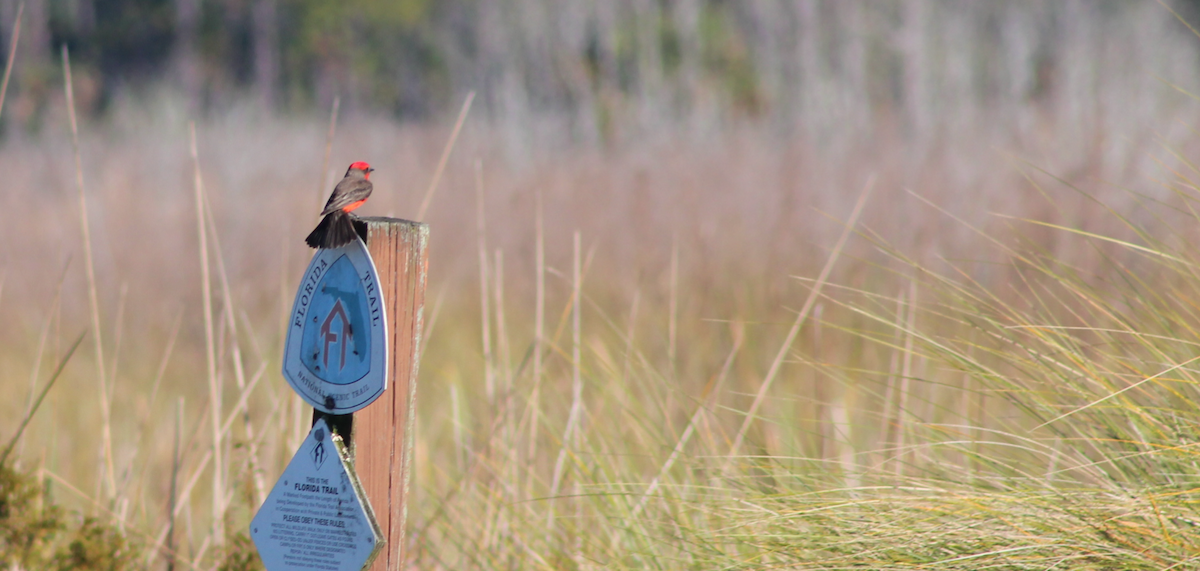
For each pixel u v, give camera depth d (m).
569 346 23.66
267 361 17.75
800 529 12.23
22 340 35.75
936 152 40.47
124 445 22.61
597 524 15.34
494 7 122.94
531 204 41.00
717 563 12.47
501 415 16.81
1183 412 11.16
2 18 117.50
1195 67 80.75
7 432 24.12
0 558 14.57
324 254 10.37
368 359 10.25
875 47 101.50
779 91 105.75
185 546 18.08
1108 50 81.31
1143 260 17.62
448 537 15.73
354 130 82.56
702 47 114.50
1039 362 12.38
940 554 11.10
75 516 16.19
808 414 19.94
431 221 42.16
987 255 28.50
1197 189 12.66
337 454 10.42
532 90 119.81
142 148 75.75
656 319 25.50
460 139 67.25
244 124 92.25
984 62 98.19
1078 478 12.52
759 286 29.72
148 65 126.94
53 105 105.94
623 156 50.69
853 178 38.28
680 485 14.66
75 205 54.00
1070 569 10.36
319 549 10.48
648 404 18.08
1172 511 10.55
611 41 115.25
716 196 37.81
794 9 109.00
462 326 32.50
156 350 32.56
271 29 126.69
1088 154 34.19
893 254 14.80
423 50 128.88
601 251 36.12
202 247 16.86
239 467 16.25
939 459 13.50
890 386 14.53
